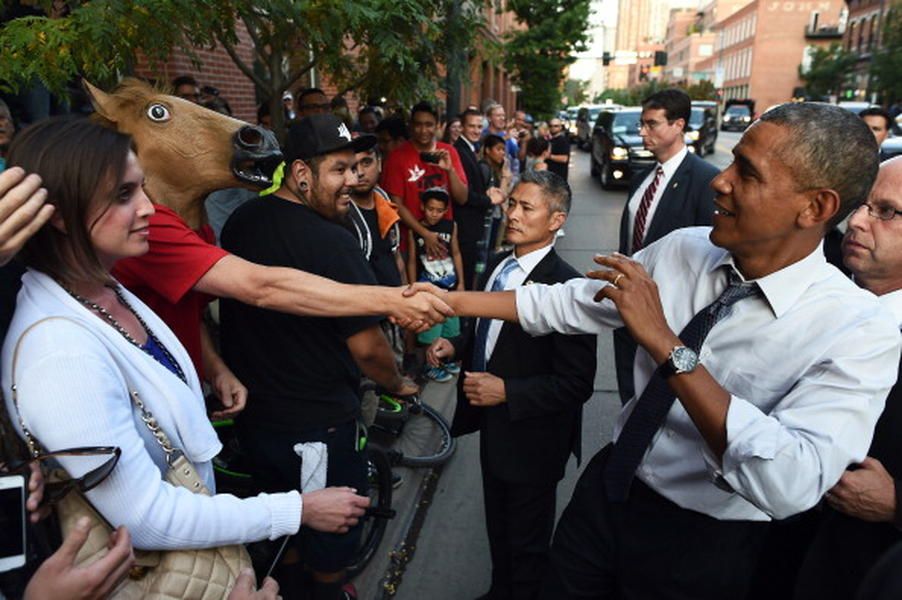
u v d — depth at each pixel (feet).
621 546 5.43
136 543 3.74
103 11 6.31
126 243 3.96
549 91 47.98
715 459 4.17
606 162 48.73
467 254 17.85
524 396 6.88
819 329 4.34
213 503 4.07
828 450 3.89
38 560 3.52
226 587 4.14
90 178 3.65
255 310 6.47
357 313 5.68
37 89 10.53
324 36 8.85
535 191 7.08
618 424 5.85
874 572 2.50
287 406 6.57
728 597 5.08
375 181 11.91
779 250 4.39
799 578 5.14
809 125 3.99
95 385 3.56
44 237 3.72
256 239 6.30
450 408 14.15
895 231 5.41
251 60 20.74
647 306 4.25
